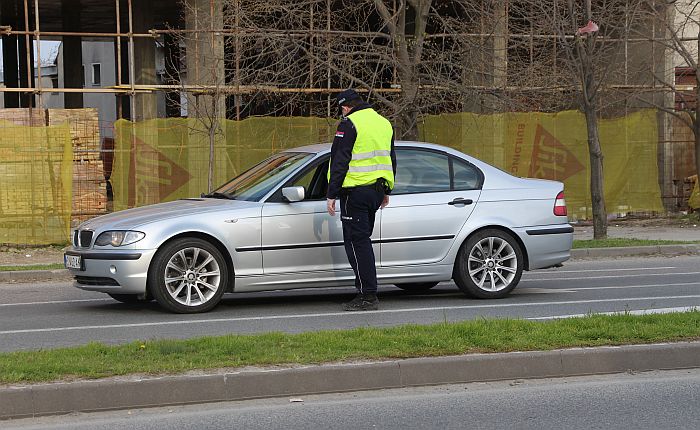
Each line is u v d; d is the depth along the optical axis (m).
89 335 10.08
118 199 23.52
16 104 42.62
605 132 25.89
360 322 10.68
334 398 7.55
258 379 7.53
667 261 18.61
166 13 40.06
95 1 36.22
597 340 8.55
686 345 8.45
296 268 11.77
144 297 11.61
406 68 21.89
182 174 23.89
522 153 25.55
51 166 21.61
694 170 28.12
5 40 42.28
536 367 8.12
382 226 12.00
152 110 28.73
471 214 12.38
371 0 23.12
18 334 10.23
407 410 7.24
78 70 40.06
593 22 20.52
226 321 10.90
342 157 11.12
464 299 12.62
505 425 6.90
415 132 22.20
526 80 24.89
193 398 7.39
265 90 25.28
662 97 28.36
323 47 23.12
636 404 7.39
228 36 26.03
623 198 26.11
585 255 19.33
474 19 24.42
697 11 31.00
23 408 7.03
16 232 21.39
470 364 7.99
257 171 12.56
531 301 12.34
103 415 7.11
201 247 11.50
